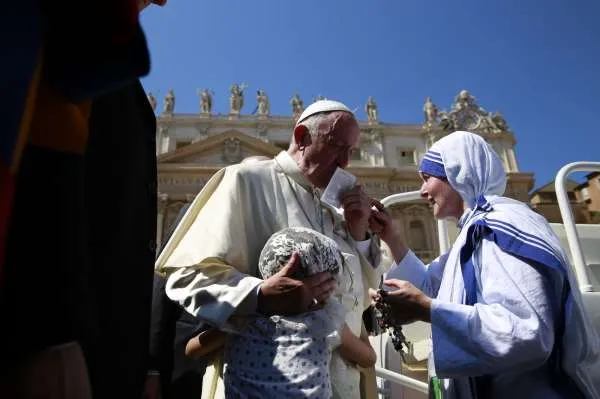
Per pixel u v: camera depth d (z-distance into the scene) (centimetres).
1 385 68
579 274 293
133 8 69
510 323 182
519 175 3806
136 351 116
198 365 270
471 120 4116
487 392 210
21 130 62
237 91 4250
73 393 74
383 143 4103
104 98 116
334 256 187
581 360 190
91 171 107
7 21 62
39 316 73
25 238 75
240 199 224
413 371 473
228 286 182
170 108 4125
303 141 247
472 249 221
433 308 200
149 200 139
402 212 3722
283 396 161
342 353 202
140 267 124
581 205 3241
